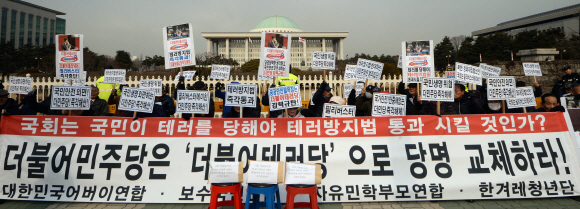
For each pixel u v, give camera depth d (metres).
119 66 48.62
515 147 5.11
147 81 7.44
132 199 4.90
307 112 5.73
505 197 4.93
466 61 56.12
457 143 5.13
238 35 127.50
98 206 4.86
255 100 5.61
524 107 5.80
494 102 6.12
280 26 128.75
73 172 4.99
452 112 6.00
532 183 4.98
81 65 6.20
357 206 4.86
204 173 4.98
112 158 5.03
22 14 79.06
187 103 5.21
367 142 5.12
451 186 4.94
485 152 5.09
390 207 4.82
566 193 4.96
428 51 6.30
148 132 5.13
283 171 4.16
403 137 5.14
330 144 5.11
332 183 4.96
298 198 4.93
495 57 52.78
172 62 6.56
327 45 128.88
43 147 5.07
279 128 5.17
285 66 5.96
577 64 13.19
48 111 6.15
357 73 6.84
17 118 5.13
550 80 13.16
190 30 6.55
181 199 4.89
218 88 7.70
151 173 4.99
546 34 53.97
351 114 5.77
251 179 4.04
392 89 14.25
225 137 5.14
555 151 5.11
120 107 5.13
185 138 5.12
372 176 4.99
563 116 5.25
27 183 4.98
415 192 4.93
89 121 5.13
